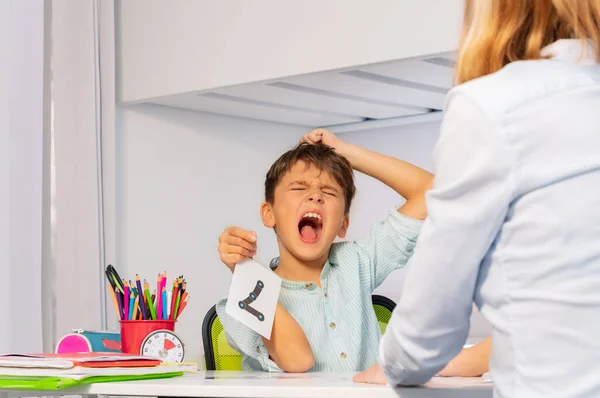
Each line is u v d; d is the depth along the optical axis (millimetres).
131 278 3012
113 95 2943
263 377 1379
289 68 2662
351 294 1804
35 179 2773
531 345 811
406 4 2439
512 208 832
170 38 2928
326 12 2594
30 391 1412
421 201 1884
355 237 3504
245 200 3389
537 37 884
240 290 1509
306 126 3600
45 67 2873
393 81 2799
